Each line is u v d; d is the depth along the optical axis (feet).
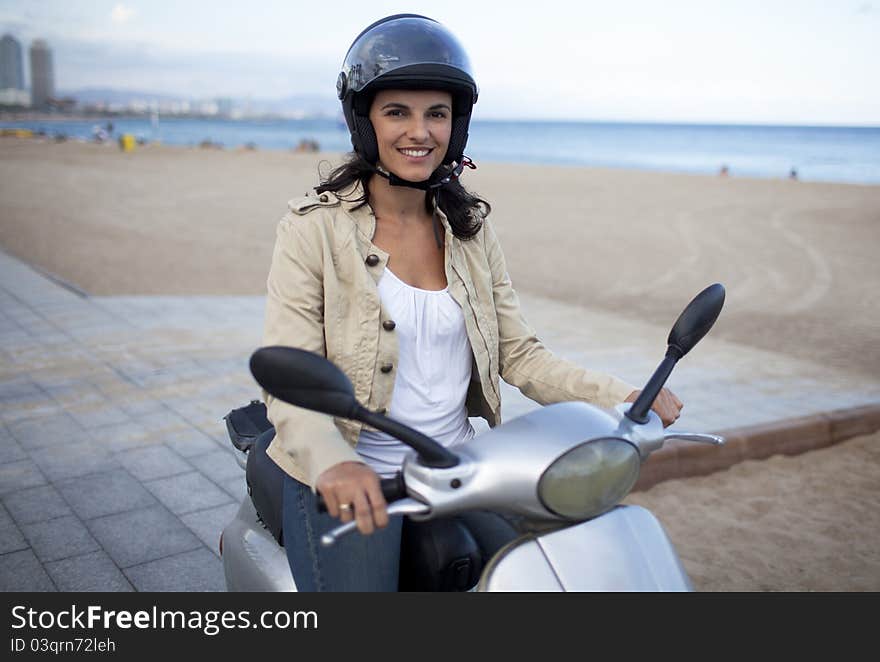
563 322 28.12
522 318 6.56
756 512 13.58
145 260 37.42
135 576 10.52
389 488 4.59
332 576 5.60
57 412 16.81
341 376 4.31
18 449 14.80
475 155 229.45
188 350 21.94
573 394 6.04
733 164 209.26
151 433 15.72
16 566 10.75
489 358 6.12
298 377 4.22
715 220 58.13
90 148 140.56
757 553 12.09
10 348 21.74
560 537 4.75
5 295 28.63
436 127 5.69
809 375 21.72
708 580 11.22
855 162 230.27
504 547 4.87
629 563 4.71
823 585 11.14
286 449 5.15
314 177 85.10
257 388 18.71
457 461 4.50
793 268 40.04
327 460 4.74
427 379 5.89
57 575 10.51
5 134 215.92
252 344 22.80
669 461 14.82
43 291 29.53
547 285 35.24
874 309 31.19
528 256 42.60
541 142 393.50
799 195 77.82
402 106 5.58
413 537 5.57
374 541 5.60
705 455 15.21
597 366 22.17
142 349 21.93
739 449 15.71
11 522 12.00
